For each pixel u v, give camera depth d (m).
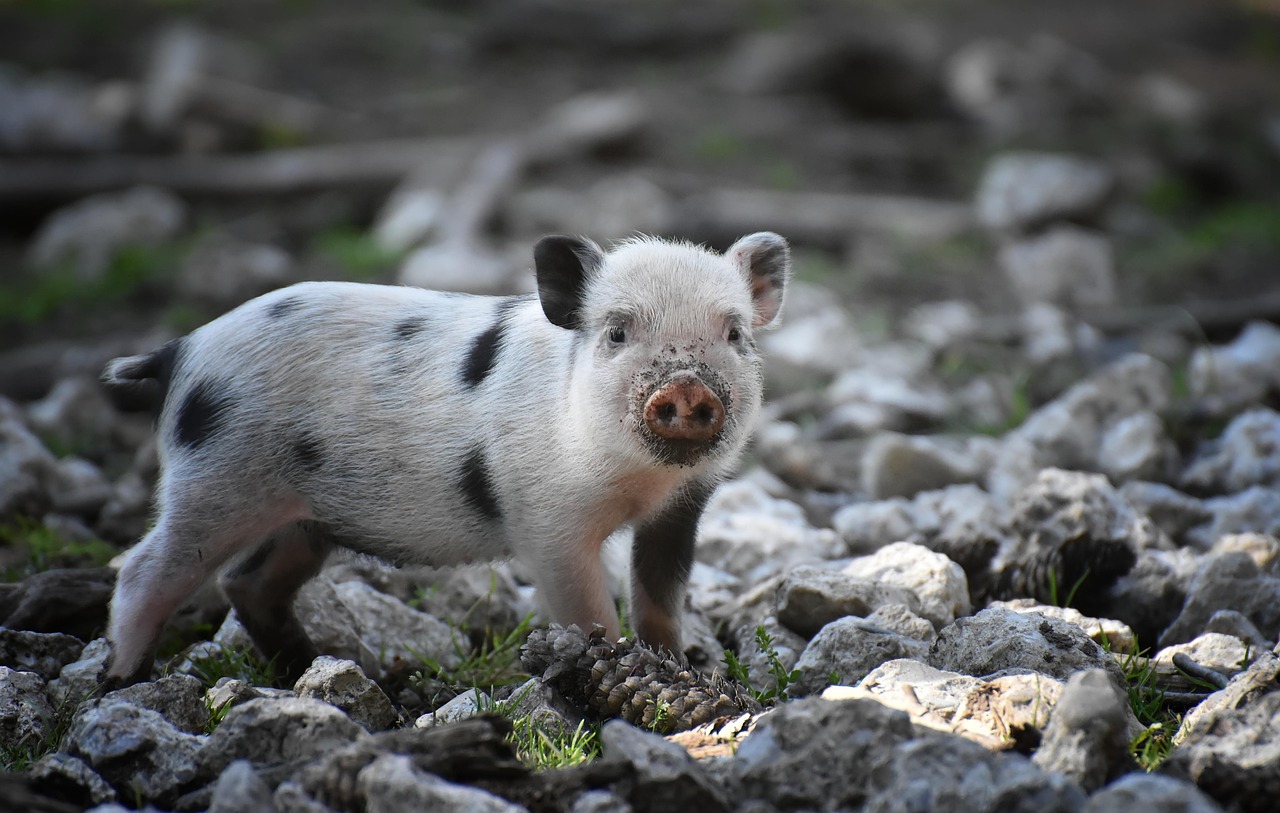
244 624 16.61
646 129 48.28
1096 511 18.52
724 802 10.98
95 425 26.84
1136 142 51.00
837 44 55.09
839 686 13.54
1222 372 26.91
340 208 43.06
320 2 68.81
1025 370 27.88
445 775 11.04
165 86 48.50
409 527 15.77
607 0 69.00
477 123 52.34
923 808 10.37
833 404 26.83
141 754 12.12
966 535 18.50
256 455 15.46
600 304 14.75
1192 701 14.23
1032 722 11.95
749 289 16.12
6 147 45.91
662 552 16.03
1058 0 76.81
